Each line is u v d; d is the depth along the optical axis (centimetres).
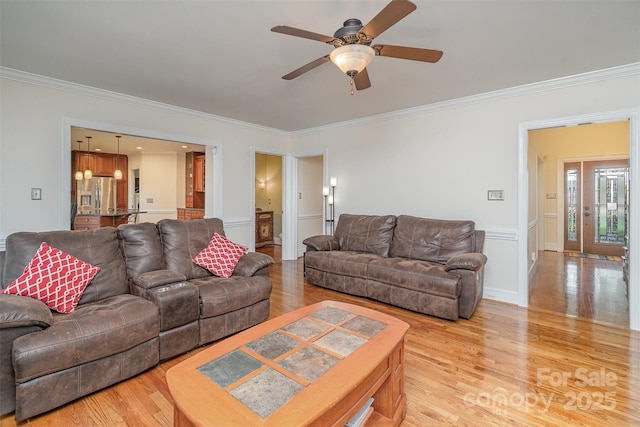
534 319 311
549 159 696
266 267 314
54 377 174
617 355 239
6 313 165
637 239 286
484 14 207
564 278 468
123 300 225
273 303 357
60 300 209
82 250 246
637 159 286
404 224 405
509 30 228
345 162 511
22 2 194
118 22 218
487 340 264
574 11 203
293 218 601
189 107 424
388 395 162
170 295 230
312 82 330
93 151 762
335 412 125
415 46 252
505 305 352
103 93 356
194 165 756
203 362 146
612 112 298
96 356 188
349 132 504
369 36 178
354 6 199
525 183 350
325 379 133
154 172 768
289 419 110
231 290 268
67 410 179
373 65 287
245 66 292
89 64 287
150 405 184
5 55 270
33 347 167
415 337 270
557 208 689
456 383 205
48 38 241
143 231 287
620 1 193
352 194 504
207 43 248
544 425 167
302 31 172
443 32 230
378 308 340
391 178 457
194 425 109
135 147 715
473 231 358
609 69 294
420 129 426
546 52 262
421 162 426
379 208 471
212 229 338
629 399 188
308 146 564
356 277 373
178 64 287
